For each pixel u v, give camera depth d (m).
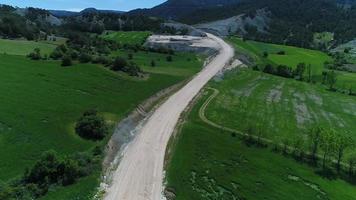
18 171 78.88
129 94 130.38
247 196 85.31
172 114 123.75
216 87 161.00
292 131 124.69
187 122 118.44
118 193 78.62
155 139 104.38
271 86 177.75
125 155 94.00
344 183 96.88
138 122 114.62
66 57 148.00
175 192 81.81
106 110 113.44
